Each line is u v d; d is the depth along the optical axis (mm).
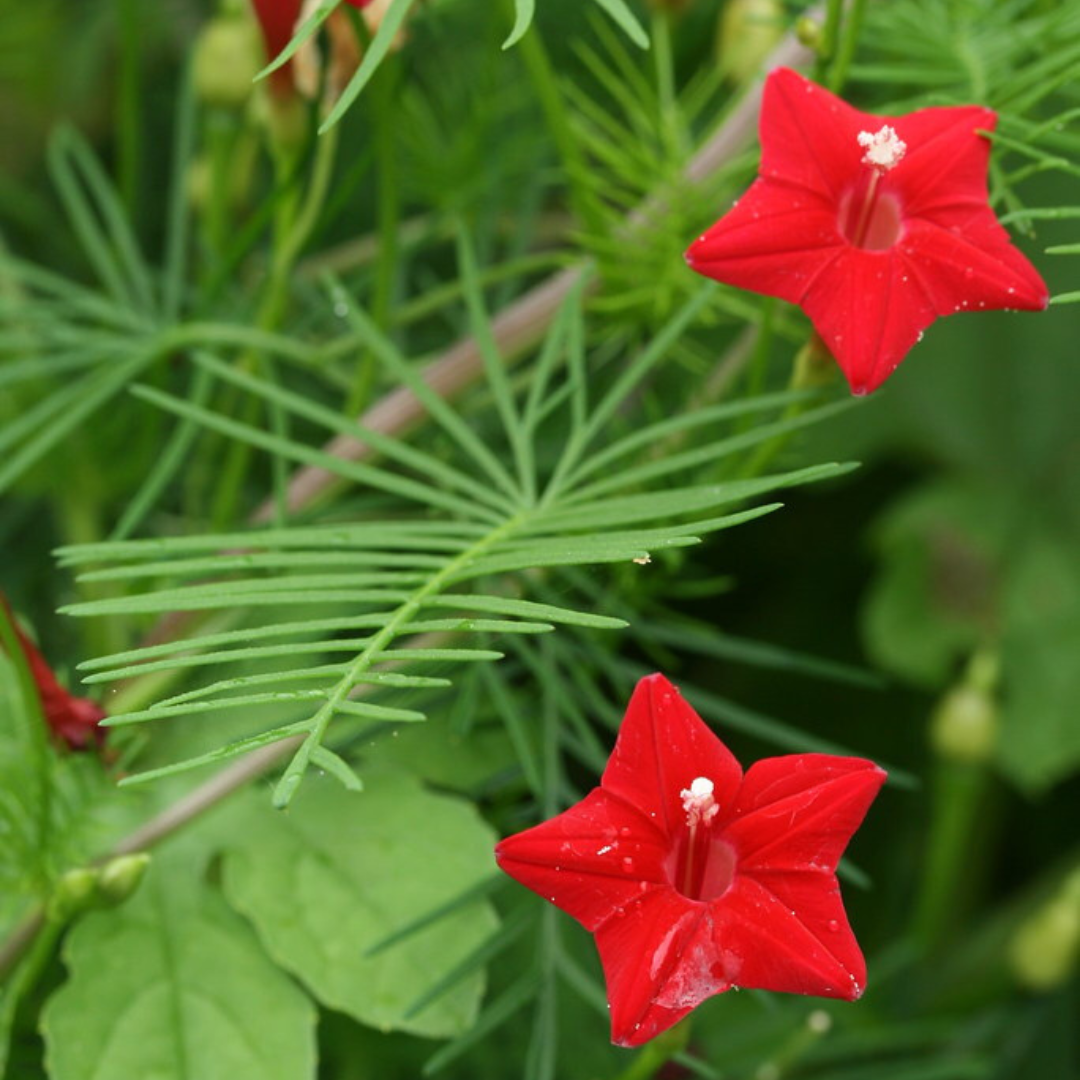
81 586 349
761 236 269
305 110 316
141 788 305
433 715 322
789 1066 347
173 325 348
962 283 271
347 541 274
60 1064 297
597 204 331
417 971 305
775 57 335
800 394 296
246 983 305
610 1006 256
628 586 325
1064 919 353
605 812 258
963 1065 343
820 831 259
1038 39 309
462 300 406
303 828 314
